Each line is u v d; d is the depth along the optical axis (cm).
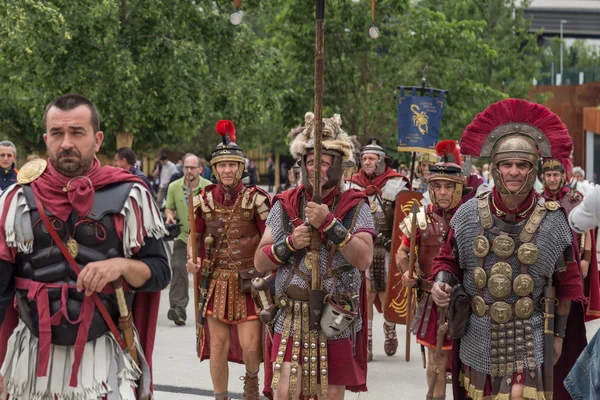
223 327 839
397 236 1071
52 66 2133
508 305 612
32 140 3131
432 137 1474
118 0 2147
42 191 501
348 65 2586
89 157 504
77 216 500
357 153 1183
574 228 601
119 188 511
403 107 1472
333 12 2516
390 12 2547
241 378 859
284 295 652
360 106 2634
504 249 609
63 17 1977
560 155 618
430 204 902
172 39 2239
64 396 498
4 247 499
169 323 1340
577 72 7200
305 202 657
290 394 632
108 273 494
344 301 639
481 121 626
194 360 1091
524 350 610
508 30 3894
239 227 838
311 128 655
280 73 2530
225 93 2325
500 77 3828
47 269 500
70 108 498
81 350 498
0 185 1288
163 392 938
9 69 2489
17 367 504
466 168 996
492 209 619
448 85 2658
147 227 515
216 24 2295
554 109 5828
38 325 501
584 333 652
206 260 844
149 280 516
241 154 842
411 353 1171
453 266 641
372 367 1084
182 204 1293
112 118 2212
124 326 512
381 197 1142
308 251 646
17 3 1908
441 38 2611
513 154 603
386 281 1121
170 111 2261
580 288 616
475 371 625
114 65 2108
